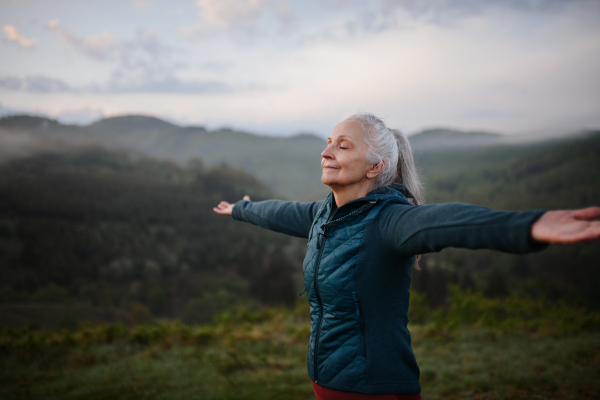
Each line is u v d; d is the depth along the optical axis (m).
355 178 1.13
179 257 93.25
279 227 1.56
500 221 0.71
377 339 1.04
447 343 6.96
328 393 1.11
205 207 128.75
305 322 9.71
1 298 62.28
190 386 4.79
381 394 1.02
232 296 62.31
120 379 5.09
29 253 81.88
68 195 118.94
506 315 12.52
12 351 6.54
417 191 1.29
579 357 5.38
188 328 7.78
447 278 58.75
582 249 81.44
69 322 44.59
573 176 135.38
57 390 4.77
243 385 4.74
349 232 1.08
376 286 1.03
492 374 4.77
